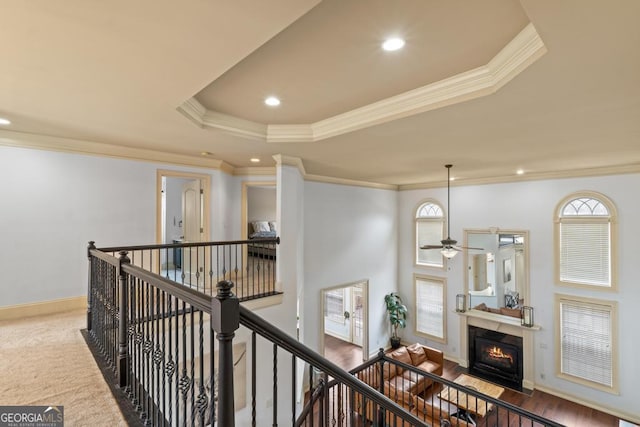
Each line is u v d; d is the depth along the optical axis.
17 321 3.67
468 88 2.60
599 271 5.97
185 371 1.47
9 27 1.61
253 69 2.46
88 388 2.28
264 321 1.34
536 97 2.57
